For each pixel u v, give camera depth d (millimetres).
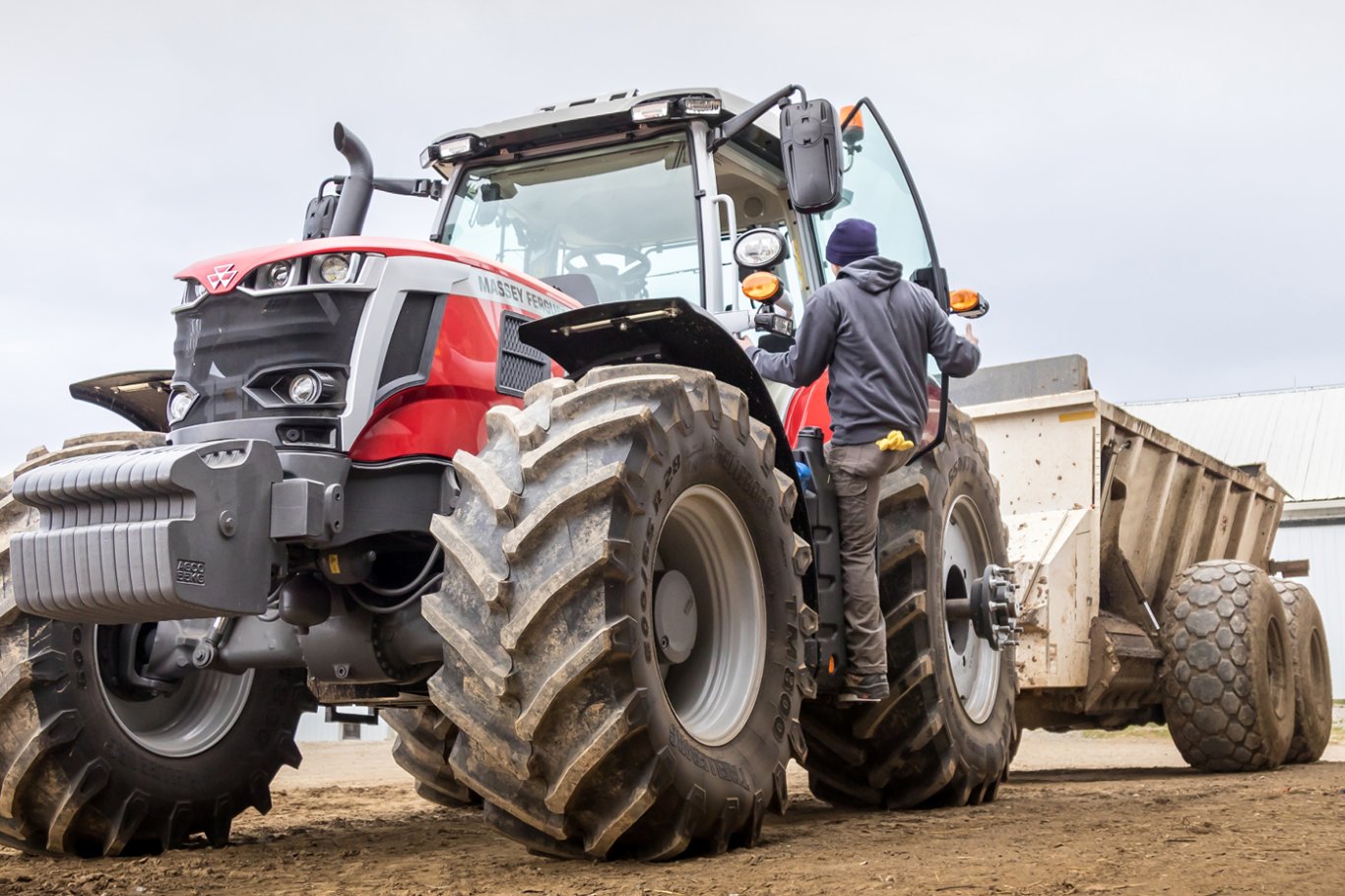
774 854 3273
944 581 4707
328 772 8844
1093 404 6562
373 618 3545
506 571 2979
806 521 3930
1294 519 30359
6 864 3605
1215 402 34719
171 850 3941
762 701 3537
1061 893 2543
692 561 3582
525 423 3154
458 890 2863
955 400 7078
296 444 3350
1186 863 2875
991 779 4828
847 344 4066
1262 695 6527
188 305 3533
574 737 2961
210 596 3045
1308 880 2605
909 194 4453
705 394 3398
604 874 2980
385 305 3484
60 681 3590
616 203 4715
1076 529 6375
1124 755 9570
